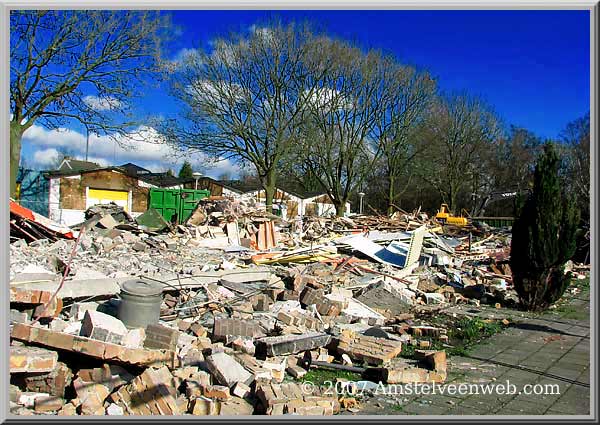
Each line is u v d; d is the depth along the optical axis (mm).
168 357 5551
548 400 5742
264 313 8602
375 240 18609
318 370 6543
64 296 7535
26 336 5324
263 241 18828
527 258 10945
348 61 31969
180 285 9188
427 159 37938
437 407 5465
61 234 13062
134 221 19188
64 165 37156
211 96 28000
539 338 8703
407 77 34500
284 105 29094
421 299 11836
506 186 46469
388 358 6684
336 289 10906
